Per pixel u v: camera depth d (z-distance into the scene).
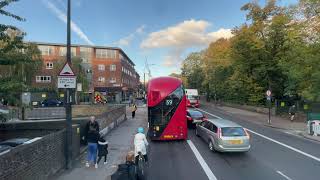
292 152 17.50
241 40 42.12
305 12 33.03
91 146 12.85
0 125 18.84
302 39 33.53
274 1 41.00
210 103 72.88
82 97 66.31
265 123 32.38
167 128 20.22
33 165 9.44
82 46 73.00
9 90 12.12
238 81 50.44
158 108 20.28
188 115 27.47
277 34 40.78
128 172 9.14
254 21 42.00
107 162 13.80
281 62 36.31
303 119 34.09
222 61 58.69
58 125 21.45
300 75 32.28
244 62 44.16
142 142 12.75
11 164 8.02
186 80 97.94
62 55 70.19
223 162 14.88
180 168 13.63
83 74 63.12
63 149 12.67
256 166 14.14
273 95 45.50
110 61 75.56
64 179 11.00
